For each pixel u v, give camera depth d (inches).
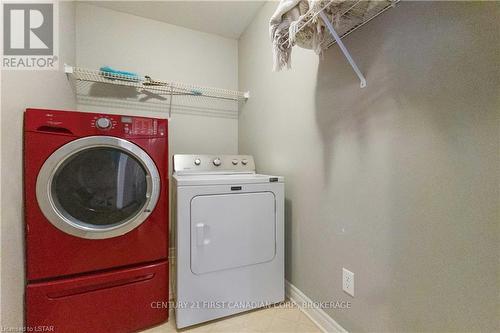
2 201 36.6
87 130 47.0
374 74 39.7
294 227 61.1
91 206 49.7
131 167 52.9
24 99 43.7
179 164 68.8
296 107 60.5
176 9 81.4
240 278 54.7
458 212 29.1
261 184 57.0
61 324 45.0
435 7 31.0
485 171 26.7
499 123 25.5
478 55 27.0
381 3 35.0
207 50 95.3
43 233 43.9
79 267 46.5
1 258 35.9
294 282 60.7
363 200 42.1
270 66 73.5
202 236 50.9
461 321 29.0
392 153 36.9
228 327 51.2
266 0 76.0
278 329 50.6
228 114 98.9
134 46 84.4
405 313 35.3
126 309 49.9
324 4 33.4
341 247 46.9
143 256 51.8
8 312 37.8
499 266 25.8
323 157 51.5
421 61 32.7
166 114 89.0
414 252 34.0
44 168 43.8
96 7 79.4
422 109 32.7
